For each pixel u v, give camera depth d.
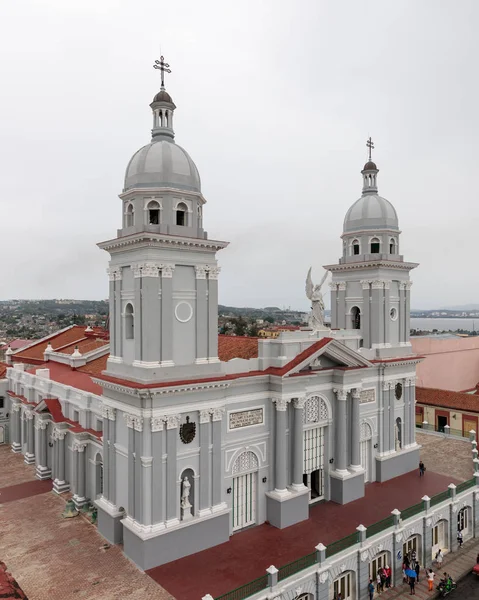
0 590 13.24
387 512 32.47
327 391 34.66
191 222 27.97
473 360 67.38
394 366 39.41
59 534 29.05
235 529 29.67
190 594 22.83
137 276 26.19
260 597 22.81
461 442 48.25
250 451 30.25
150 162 27.56
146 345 25.61
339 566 26.41
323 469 34.78
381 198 41.16
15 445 47.78
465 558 32.56
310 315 35.69
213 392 27.62
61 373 44.03
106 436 28.78
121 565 25.36
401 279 40.81
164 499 25.88
